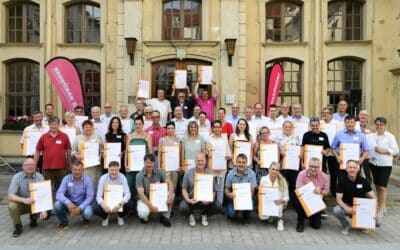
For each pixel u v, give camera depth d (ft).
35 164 21.52
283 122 25.96
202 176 21.74
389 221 22.99
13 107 43.14
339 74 41.88
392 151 23.91
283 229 21.29
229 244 18.83
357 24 42.11
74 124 26.21
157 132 25.04
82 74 41.96
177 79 33.63
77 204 21.36
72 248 18.19
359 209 19.92
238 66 38.93
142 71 39.24
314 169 21.20
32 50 42.14
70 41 42.16
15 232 20.13
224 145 23.70
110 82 40.83
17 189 20.72
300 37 41.81
